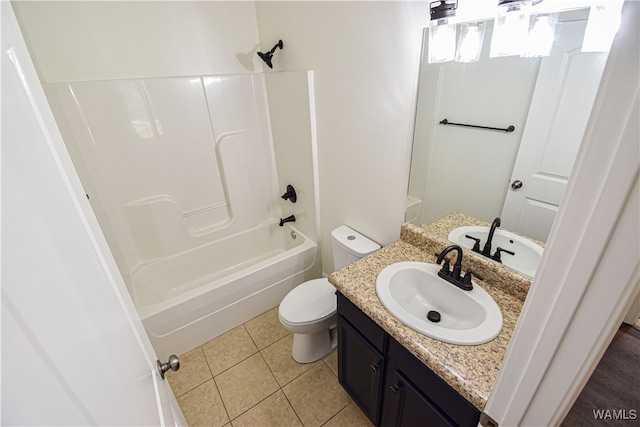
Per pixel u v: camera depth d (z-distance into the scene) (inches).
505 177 45.1
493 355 37.3
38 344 12.2
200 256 100.7
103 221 79.4
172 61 82.2
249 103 96.0
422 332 40.8
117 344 22.4
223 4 84.3
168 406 35.5
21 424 10.4
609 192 12.8
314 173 86.4
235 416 65.6
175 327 77.1
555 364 17.8
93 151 76.1
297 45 76.0
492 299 45.8
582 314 15.6
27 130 16.6
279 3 76.2
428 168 55.4
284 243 114.4
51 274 14.7
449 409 38.5
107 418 16.9
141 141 82.3
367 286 51.0
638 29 10.7
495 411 23.7
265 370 75.5
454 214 54.0
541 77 37.4
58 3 65.5
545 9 34.9
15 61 17.1
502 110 42.4
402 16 49.3
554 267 16.0
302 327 67.8
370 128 63.7
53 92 67.2
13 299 11.3
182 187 92.7
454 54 44.9
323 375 73.7
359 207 74.9
